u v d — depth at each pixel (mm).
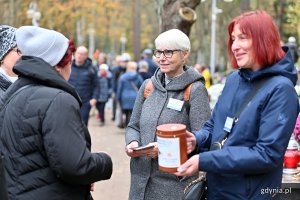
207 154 2521
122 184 7430
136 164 3643
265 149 2482
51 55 2814
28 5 27094
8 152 2678
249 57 2629
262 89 2582
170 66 3543
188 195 2842
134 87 12656
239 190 2609
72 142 2594
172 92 3596
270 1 21625
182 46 3531
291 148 3600
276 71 2574
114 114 16328
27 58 2779
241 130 2592
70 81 8922
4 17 27391
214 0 25844
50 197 2631
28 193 2629
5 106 2754
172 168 2559
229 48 2793
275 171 2607
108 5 35156
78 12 30625
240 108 2652
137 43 27547
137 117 3760
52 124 2588
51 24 28953
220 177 2672
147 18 49969
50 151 2576
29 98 2672
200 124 3477
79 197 2740
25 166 2633
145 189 3596
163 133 2551
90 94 9039
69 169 2572
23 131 2633
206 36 34531
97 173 2713
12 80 3570
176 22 6449
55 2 28641
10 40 3547
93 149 10930
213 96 10000
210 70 25547
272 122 2496
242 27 2623
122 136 12969
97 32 41062
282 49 2646
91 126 15133
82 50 8852
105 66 14969
